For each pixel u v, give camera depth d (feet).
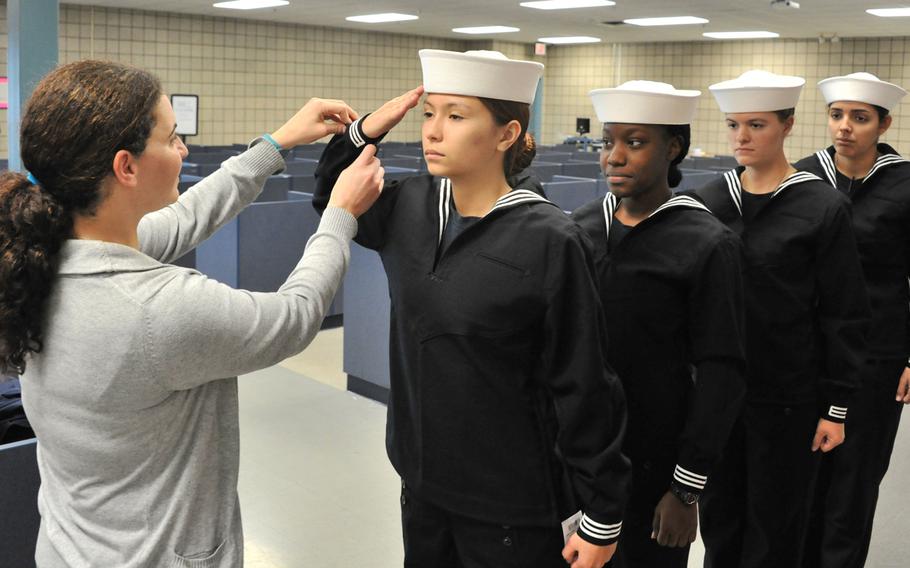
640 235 5.80
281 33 46.93
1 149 36.22
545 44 56.08
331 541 9.30
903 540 9.65
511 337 4.52
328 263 3.94
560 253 4.41
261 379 15.01
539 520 4.68
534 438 4.68
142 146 3.51
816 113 48.14
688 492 5.65
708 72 51.49
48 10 13.12
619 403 4.61
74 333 3.45
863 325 6.93
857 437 8.18
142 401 3.53
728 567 7.48
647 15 38.63
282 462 11.40
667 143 5.65
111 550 3.68
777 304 6.93
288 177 23.63
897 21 37.99
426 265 4.69
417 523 5.02
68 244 3.48
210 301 3.51
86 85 3.41
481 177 4.59
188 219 4.64
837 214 6.78
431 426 4.74
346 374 15.10
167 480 3.68
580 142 51.16
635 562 6.07
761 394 7.04
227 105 45.57
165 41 42.83
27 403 3.73
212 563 3.82
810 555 8.44
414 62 52.90
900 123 45.52
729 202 7.12
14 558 6.55
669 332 5.80
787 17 37.86
